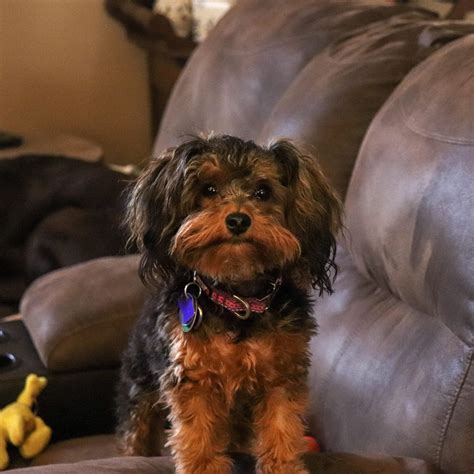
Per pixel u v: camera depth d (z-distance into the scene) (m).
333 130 1.84
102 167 2.88
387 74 1.84
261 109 2.21
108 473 1.31
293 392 1.36
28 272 2.63
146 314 1.55
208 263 1.29
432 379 1.39
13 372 1.94
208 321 1.32
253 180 1.32
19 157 2.88
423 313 1.51
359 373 1.57
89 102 3.76
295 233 1.36
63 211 2.71
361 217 1.66
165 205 1.34
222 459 1.34
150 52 3.64
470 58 1.55
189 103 2.52
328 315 1.72
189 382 1.33
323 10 2.24
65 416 1.98
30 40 3.60
